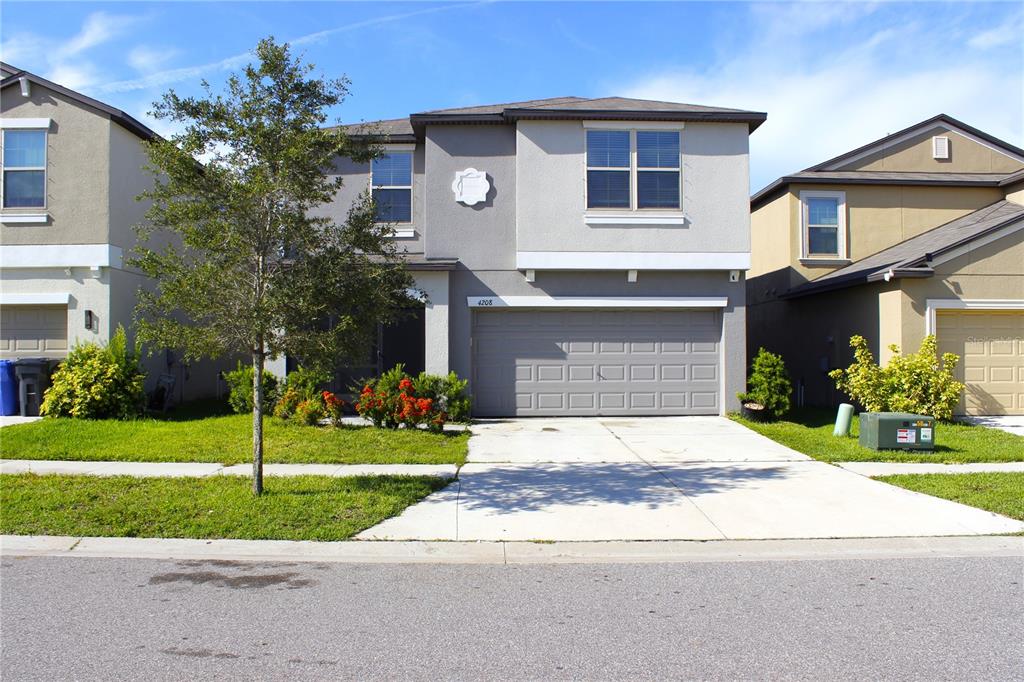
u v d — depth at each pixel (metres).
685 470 10.27
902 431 11.35
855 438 12.52
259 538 7.15
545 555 6.79
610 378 15.34
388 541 7.12
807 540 7.19
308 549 6.91
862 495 8.79
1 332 14.80
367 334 8.54
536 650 4.65
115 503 8.13
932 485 9.12
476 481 9.59
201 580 6.07
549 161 14.91
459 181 15.25
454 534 7.32
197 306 7.76
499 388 15.27
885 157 18.45
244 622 5.13
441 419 12.85
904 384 13.27
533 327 15.38
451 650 4.65
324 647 4.70
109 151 14.52
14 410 13.73
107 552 6.82
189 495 8.45
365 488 8.85
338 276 8.02
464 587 5.91
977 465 10.47
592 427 13.95
